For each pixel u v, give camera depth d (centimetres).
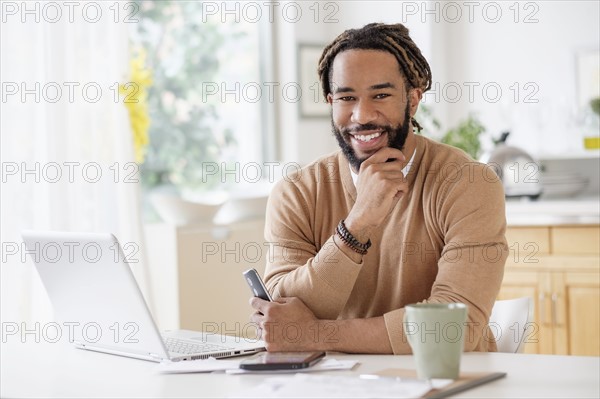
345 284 213
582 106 517
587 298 427
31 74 411
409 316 166
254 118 629
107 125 446
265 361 182
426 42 555
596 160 510
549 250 435
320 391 156
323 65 229
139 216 454
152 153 589
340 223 215
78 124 435
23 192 405
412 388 155
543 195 480
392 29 220
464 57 561
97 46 444
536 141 526
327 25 634
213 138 616
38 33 415
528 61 537
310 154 630
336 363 184
